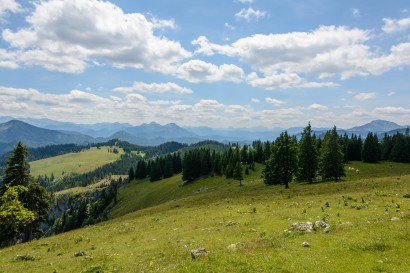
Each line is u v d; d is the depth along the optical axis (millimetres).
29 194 49094
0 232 44625
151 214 56500
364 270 13344
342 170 79938
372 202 32281
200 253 17656
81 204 182875
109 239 32062
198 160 158250
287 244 17656
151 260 19156
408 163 126812
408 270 13000
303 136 85875
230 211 39375
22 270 21719
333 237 18297
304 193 52219
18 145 50844
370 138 134250
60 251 28516
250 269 14133
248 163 160125
